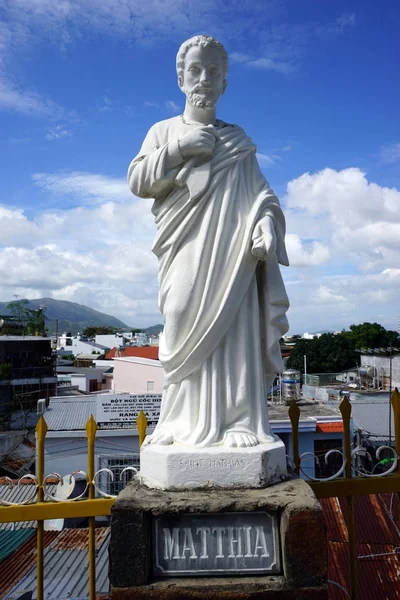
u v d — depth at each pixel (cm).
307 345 4256
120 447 1554
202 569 287
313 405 1803
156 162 360
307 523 281
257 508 289
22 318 4269
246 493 305
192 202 363
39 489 363
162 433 348
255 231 358
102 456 1514
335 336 4453
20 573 824
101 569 805
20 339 3088
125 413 1670
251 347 363
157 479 320
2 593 755
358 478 371
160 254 377
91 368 4559
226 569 287
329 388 2378
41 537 357
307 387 2569
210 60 382
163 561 288
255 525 291
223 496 300
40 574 352
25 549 921
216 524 292
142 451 335
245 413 352
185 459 316
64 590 740
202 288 354
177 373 354
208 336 346
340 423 1461
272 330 371
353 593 357
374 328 5009
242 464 315
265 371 380
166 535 290
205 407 346
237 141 387
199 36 383
